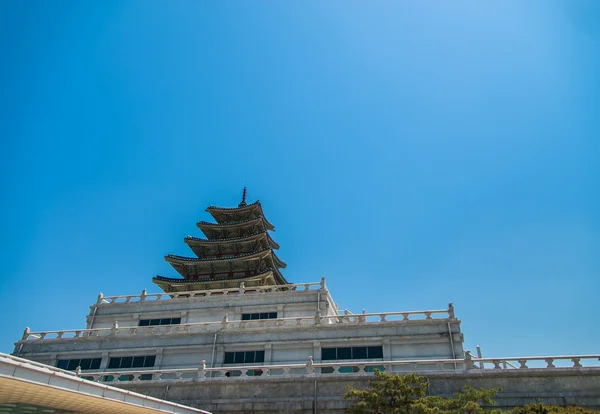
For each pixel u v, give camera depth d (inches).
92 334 1919.3
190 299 2014.0
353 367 1542.8
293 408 1235.9
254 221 2719.0
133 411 949.2
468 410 971.9
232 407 1280.8
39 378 701.9
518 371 1167.0
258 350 1656.0
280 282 2682.1
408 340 1550.2
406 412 967.6
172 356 1718.8
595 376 1131.9
